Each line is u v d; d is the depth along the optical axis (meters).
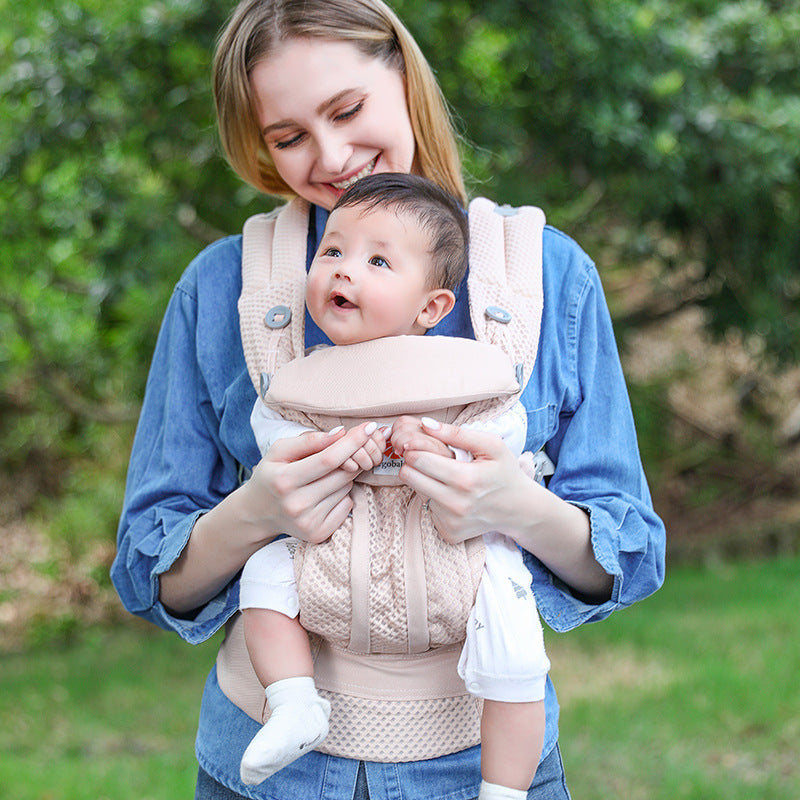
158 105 6.23
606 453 1.75
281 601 1.56
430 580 1.52
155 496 1.79
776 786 4.10
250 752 1.44
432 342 1.59
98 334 7.44
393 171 1.77
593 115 6.36
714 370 9.88
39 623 8.73
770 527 8.91
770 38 6.94
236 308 1.84
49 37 6.19
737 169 6.68
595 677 5.64
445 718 1.57
